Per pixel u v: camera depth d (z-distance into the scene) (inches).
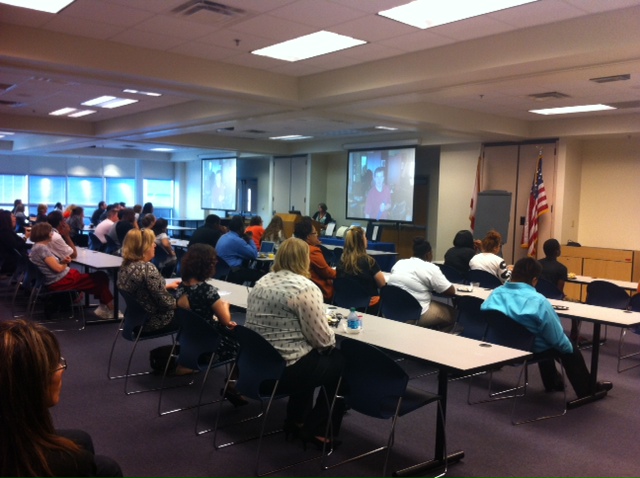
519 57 184.1
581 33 169.6
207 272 138.6
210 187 653.3
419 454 121.6
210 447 122.7
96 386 160.2
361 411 107.3
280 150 577.3
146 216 303.3
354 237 195.6
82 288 233.9
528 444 128.9
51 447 40.9
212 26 189.3
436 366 101.9
